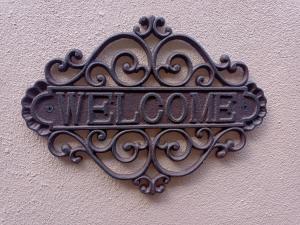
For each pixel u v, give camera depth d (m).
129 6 0.44
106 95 0.42
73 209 0.45
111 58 0.44
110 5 0.43
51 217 0.44
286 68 0.50
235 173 0.50
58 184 0.44
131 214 0.47
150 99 0.44
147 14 0.44
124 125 0.43
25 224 0.44
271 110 0.50
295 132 0.51
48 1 0.41
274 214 0.52
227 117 0.46
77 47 0.43
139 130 0.44
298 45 0.50
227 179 0.50
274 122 0.50
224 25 0.47
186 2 0.45
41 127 0.41
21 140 0.42
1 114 0.41
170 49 0.45
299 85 0.51
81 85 0.42
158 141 0.45
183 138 0.47
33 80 0.42
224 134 0.48
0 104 0.41
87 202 0.45
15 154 0.42
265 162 0.51
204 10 0.46
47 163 0.43
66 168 0.44
